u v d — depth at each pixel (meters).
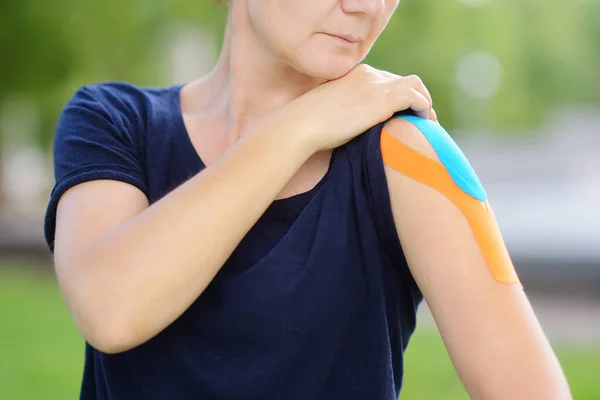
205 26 15.67
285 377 1.44
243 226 1.41
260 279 1.45
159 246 1.37
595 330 8.33
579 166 25.89
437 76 16.34
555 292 10.45
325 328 1.45
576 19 22.92
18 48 13.81
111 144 1.62
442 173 1.40
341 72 1.50
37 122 17.00
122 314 1.36
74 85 14.56
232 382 1.45
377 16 1.48
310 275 1.45
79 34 13.97
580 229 14.00
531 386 1.29
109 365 1.57
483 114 19.41
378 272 1.47
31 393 5.97
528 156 28.58
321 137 1.46
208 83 1.77
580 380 6.08
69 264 1.44
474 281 1.35
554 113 25.89
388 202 1.44
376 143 1.46
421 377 6.11
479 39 17.80
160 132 1.69
